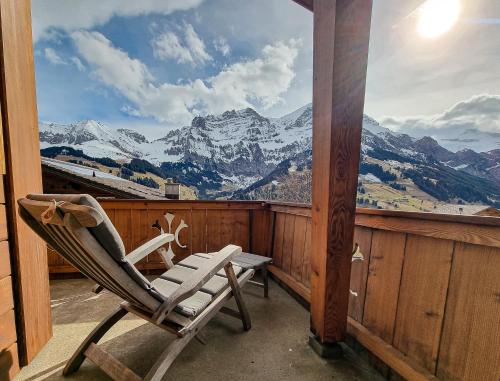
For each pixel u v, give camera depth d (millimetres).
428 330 1178
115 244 980
